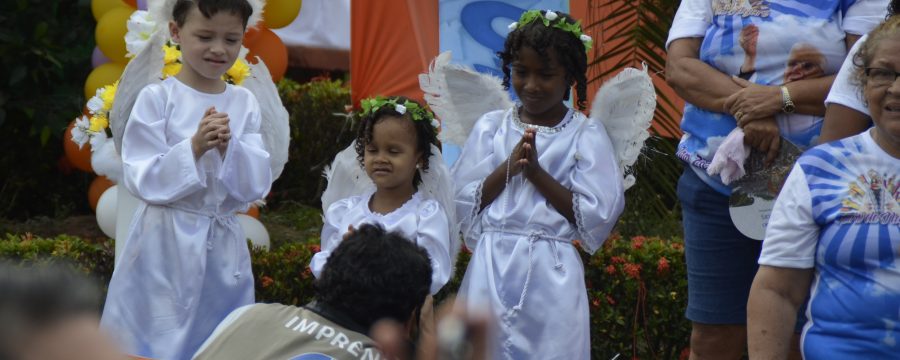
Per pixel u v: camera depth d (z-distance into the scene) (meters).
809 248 3.11
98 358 1.48
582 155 4.28
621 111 4.35
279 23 6.99
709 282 4.29
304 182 8.87
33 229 7.93
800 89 3.96
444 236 4.19
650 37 6.74
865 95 3.07
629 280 5.59
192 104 4.46
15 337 1.46
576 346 4.19
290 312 2.84
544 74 4.22
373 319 2.78
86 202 8.74
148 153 4.35
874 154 3.04
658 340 5.64
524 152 4.16
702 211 4.27
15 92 8.25
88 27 8.45
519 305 4.18
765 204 4.05
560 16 4.29
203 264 4.37
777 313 3.15
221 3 4.34
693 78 4.20
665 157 6.88
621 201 4.31
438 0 7.68
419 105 4.26
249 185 4.44
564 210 4.24
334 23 10.95
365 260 2.79
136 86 4.59
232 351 2.75
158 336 4.34
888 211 2.98
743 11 4.11
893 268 2.95
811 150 3.16
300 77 11.09
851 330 2.99
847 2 4.02
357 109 8.29
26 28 8.21
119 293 4.36
